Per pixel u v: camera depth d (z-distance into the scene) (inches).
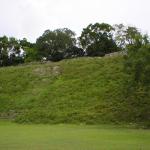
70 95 2450.8
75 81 2632.9
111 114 2139.5
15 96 2620.6
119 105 2219.5
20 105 2453.2
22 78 2866.6
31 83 2760.8
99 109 2214.6
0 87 2792.8
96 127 1934.1
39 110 2330.2
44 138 1434.5
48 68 2923.2
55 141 1337.4
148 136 1523.1
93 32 4072.3
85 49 4143.7
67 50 4256.9
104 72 2662.4
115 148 1155.3
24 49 4254.4
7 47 4244.6
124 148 1155.9
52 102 2404.0
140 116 2082.9
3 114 2404.0
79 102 2343.8
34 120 2222.0
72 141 1337.4
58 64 2960.1
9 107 2465.6
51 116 2226.9
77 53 4232.3
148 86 2015.3
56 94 2500.0
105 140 1376.7
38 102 2442.2
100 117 2128.4
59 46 4242.1
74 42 4276.6
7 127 1968.5
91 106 2268.7
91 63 2871.6
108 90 2409.0
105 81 2532.0
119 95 2321.6
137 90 2320.4
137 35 2003.0
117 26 3939.5
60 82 2667.3
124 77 2448.3
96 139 1408.7
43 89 2623.0
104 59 2906.0
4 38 4261.8
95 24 4087.1
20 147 1170.0
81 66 2854.3
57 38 4256.9
